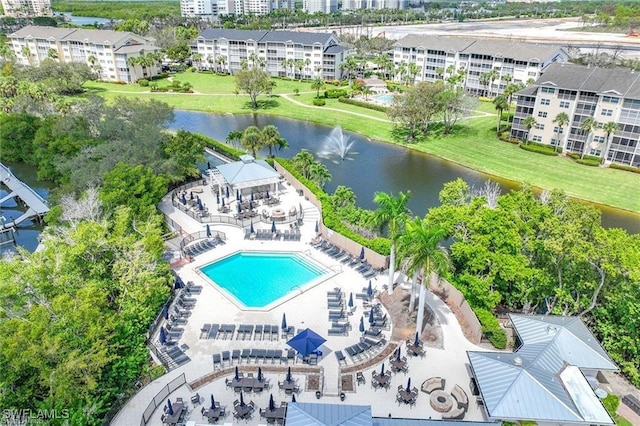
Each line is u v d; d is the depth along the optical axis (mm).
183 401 30781
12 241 57000
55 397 27703
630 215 65938
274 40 161250
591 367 31438
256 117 118812
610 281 36188
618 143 79375
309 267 47625
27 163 80188
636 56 157375
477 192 71000
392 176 80875
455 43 137250
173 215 58188
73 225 44031
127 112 71750
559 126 86125
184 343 36219
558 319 35625
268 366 34062
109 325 31922
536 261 41031
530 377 28984
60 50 167500
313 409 25891
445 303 41781
